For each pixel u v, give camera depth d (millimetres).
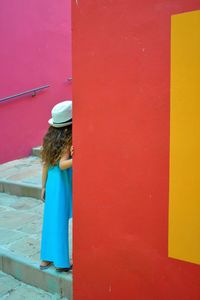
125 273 2166
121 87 2057
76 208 2350
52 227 2834
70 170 2826
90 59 2156
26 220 4117
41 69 6535
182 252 1929
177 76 1853
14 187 5031
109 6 2047
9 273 3219
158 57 1910
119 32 2027
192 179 1857
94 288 2326
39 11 6395
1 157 5996
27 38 6230
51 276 2883
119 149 2107
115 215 2170
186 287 1935
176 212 1926
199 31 1765
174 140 1895
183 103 1847
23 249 3342
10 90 6023
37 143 6625
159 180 1976
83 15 2148
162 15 1873
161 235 1999
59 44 6863
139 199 2061
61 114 2740
